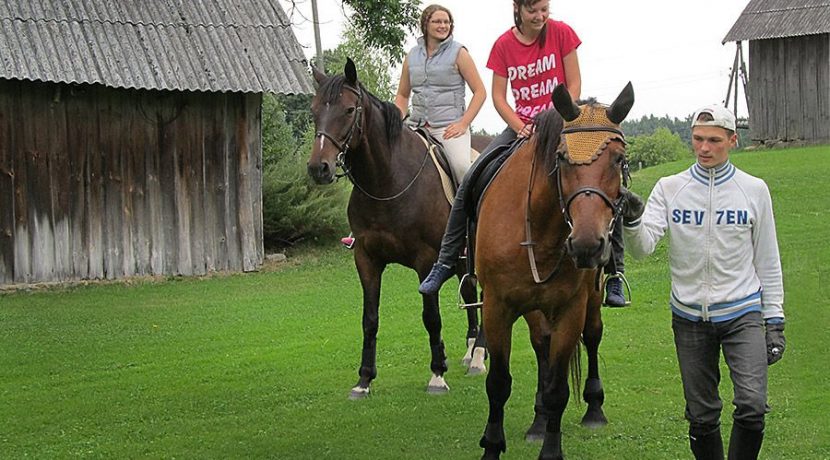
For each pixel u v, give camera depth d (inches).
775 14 1091.3
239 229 561.0
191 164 546.3
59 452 221.1
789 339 305.1
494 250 186.2
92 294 483.2
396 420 240.1
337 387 279.7
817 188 639.8
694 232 163.9
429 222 265.7
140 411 257.6
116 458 215.8
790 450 202.1
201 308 431.5
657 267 473.4
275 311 419.2
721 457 170.7
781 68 1078.4
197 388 283.3
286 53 557.9
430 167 269.9
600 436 219.0
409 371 297.6
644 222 166.4
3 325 393.4
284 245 651.5
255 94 559.2
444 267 224.1
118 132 525.3
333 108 251.6
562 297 185.2
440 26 277.0
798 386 253.6
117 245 528.7
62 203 513.3
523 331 353.7
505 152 206.7
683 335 168.2
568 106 161.9
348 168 261.3
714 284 163.5
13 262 501.7
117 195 527.5
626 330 336.8
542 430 218.8
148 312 422.9
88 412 257.8
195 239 549.3
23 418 252.7
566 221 164.9
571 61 212.1
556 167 166.1
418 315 394.6
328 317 400.8
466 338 344.5
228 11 576.1
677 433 218.8
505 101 215.5
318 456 212.8
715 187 163.8
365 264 270.2
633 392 256.8
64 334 373.4
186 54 530.6
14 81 496.1
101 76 492.1
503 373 195.2
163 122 536.7
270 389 279.7
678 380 267.4
